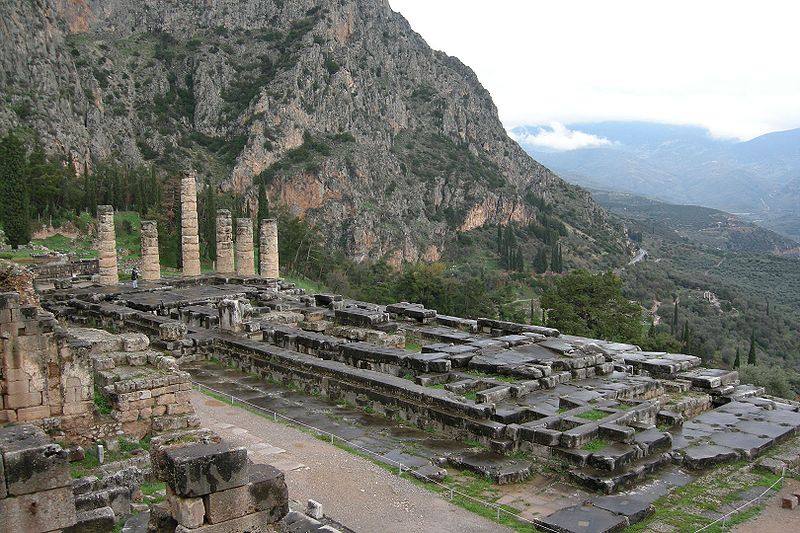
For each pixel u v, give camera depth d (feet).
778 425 75.31
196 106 576.61
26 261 187.32
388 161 599.98
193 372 95.61
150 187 361.92
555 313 218.79
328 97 595.88
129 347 73.10
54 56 484.33
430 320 121.08
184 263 177.99
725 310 446.60
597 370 89.71
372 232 521.24
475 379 80.59
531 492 58.39
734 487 60.54
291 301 137.69
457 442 68.80
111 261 163.12
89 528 43.93
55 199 307.37
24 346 56.34
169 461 37.14
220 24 644.69
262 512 38.75
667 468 63.72
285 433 69.87
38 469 35.99
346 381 82.28
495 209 640.58
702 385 88.17
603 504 55.06
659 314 407.44
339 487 56.75
